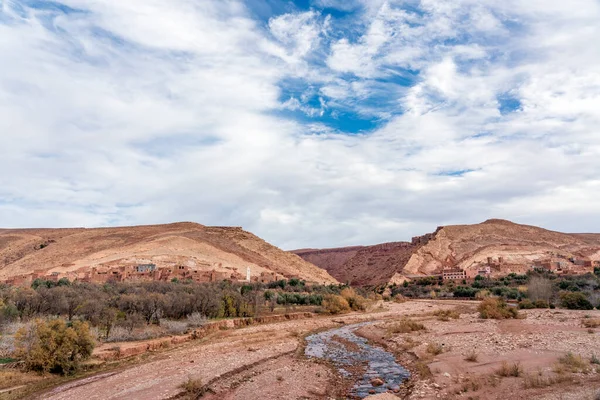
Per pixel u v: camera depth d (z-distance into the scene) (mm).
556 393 15523
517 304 68312
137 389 21062
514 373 19438
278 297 71938
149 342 33438
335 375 24000
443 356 25812
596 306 59375
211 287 65000
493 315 48500
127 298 42219
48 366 24469
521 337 30922
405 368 25391
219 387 21328
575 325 37125
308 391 20406
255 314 54719
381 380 22031
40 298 41156
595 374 18047
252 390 20656
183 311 47344
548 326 37250
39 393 21531
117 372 25359
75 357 25812
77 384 22844
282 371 24734
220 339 38344
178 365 26578
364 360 28516
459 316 53312
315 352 32062
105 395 20344
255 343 36031
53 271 107188
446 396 17250
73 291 47906
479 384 18156
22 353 25000
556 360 21891
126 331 35656
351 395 19766
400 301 92938
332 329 47250
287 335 40875
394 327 41844
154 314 43719
